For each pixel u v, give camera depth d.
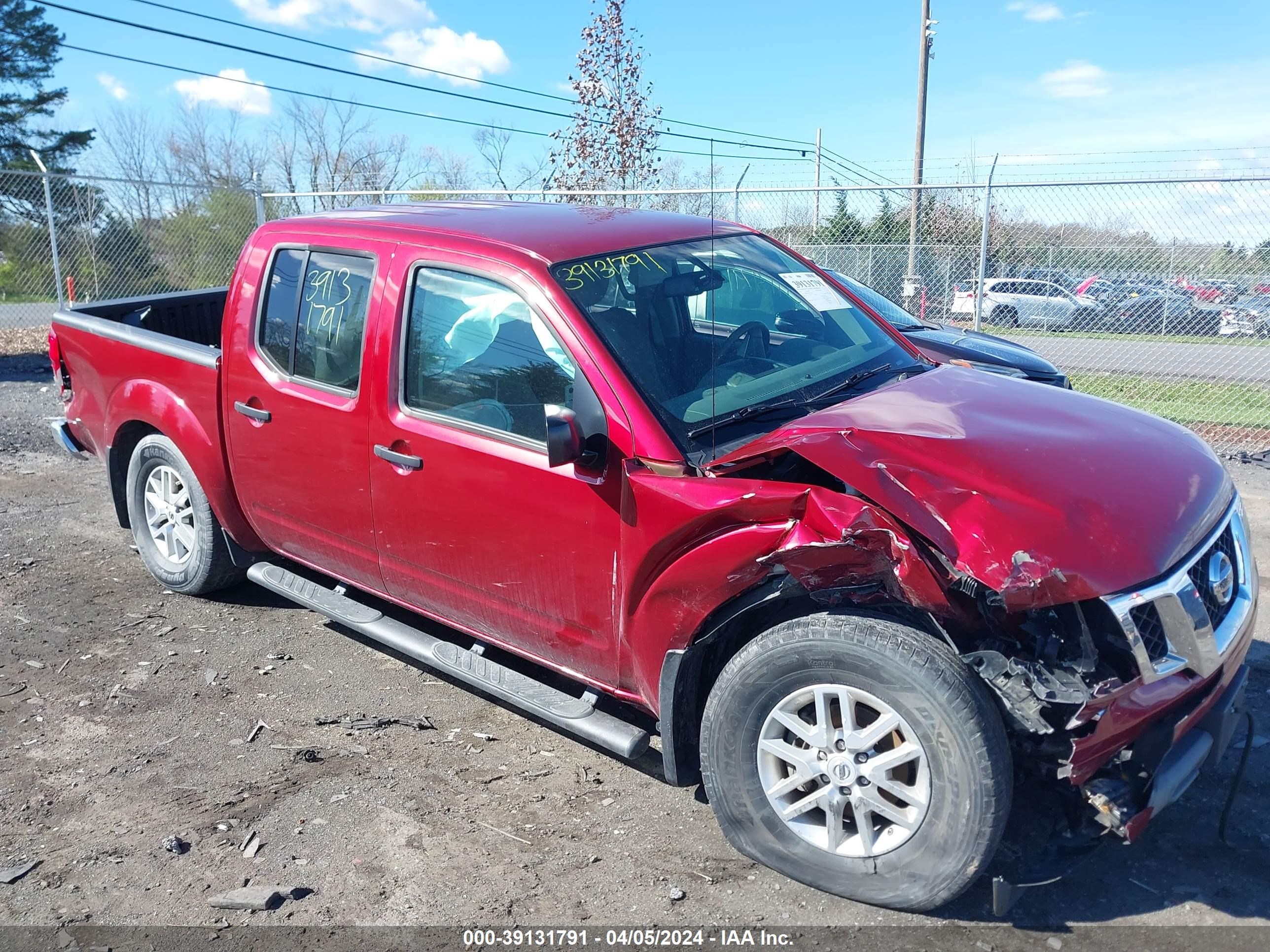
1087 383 11.61
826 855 2.93
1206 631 2.73
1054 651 2.67
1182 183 9.74
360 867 3.15
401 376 3.79
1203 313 11.44
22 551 5.92
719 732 3.03
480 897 3.01
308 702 4.22
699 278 3.81
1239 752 3.71
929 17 24.47
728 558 2.90
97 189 16.55
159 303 6.02
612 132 13.65
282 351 4.29
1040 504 2.70
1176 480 3.02
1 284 17.33
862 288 8.25
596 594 3.31
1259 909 2.89
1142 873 3.06
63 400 5.75
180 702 4.21
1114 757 2.69
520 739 3.93
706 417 3.25
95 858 3.21
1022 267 12.06
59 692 4.29
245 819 3.41
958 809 2.66
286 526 4.48
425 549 3.81
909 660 2.66
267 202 17.73
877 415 3.14
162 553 5.30
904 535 2.65
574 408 3.26
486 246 3.69
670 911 2.94
